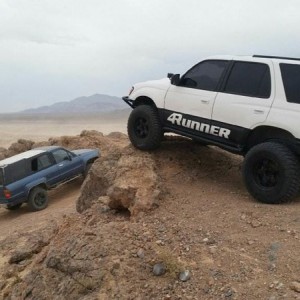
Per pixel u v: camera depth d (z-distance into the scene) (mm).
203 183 7992
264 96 6867
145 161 8211
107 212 7734
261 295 4887
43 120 150625
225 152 9227
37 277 6438
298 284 4906
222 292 5051
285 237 5816
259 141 7062
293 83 6637
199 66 7855
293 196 6637
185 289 5207
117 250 5934
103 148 20906
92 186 9062
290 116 6504
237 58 7387
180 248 5891
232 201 7086
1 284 7859
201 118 7586
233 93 7234
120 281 5477
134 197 7340
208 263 5535
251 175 6852
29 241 9039
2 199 16422
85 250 6035
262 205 6746
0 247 10719
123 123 109312
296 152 6656
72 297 5730
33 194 16750
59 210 15617
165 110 8141
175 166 8406
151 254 5816
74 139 22000
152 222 6621
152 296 5211
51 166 17500
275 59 6949
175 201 7246
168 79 8539
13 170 16578
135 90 8844
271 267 5297
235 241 5902
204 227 6328
